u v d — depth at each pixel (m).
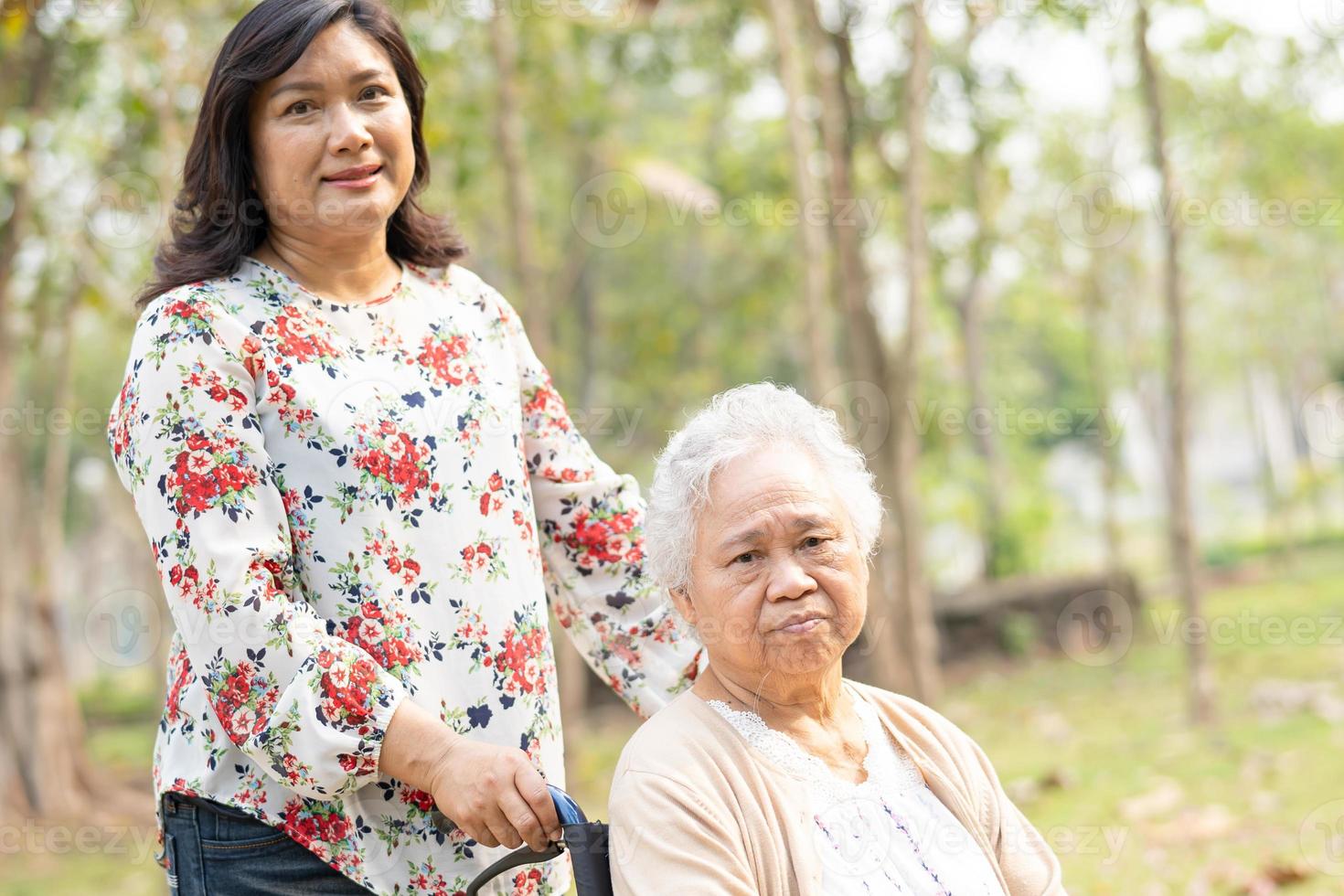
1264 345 17.83
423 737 1.75
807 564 1.77
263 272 1.93
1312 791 5.39
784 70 6.07
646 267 12.14
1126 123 11.04
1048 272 12.38
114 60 7.28
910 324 6.65
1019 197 11.36
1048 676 10.91
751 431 1.82
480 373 2.05
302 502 1.85
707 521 1.80
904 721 1.93
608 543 2.18
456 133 7.16
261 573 1.76
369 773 1.76
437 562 1.91
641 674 2.16
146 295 1.94
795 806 1.74
